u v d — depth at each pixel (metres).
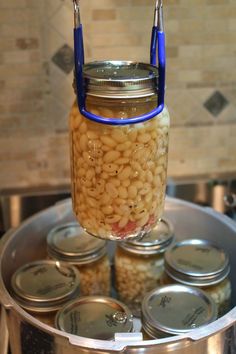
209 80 0.61
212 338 0.34
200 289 0.42
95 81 0.31
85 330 0.37
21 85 0.58
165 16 0.57
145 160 0.33
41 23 0.56
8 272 0.45
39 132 0.61
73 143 0.34
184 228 0.53
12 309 0.37
